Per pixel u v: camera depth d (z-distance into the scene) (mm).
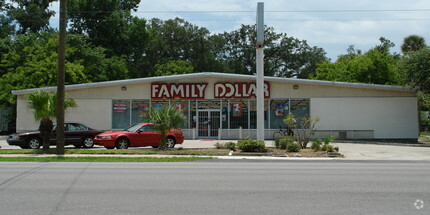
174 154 18547
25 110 30312
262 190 9000
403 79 28922
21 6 50688
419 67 27109
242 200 7922
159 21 64812
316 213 6879
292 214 6801
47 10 52406
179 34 62844
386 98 29875
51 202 7703
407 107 29688
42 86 34469
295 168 13320
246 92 30594
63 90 18672
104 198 8086
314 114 30172
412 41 42938
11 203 7605
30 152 18484
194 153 18578
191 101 31188
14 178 10680
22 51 40250
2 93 35625
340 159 17234
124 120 30906
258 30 21547
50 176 11078
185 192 8742
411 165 14602
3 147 22969
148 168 13172
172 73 54062
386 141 29234
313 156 18266
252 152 19219
